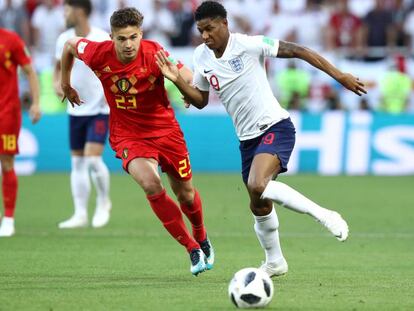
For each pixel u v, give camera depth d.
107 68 24.59
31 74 34.56
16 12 63.94
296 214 42.75
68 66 25.94
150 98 24.80
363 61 64.12
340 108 63.16
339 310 19.84
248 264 27.94
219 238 34.41
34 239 33.47
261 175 22.95
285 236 35.34
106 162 61.09
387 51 64.31
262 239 24.41
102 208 38.19
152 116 25.02
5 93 33.88
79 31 36.56
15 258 28.64
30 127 59.41
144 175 24.17
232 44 23.88
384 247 32.38
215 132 60.38
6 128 33.88
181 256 29.53
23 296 21.55
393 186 53.31
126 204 45.56
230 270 26.61
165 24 66.00
